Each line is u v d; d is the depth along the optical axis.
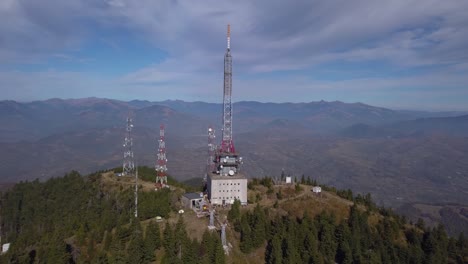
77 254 120.94
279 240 124.50
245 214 142.75
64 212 186.25
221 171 166.50
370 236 142.50
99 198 189.62
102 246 122.44
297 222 148.38
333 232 138.12
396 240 150.00
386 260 131.38
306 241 128.75
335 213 157.00
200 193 166.38
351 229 142.88
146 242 113.50
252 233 130.38
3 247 148.62
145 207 144.50
